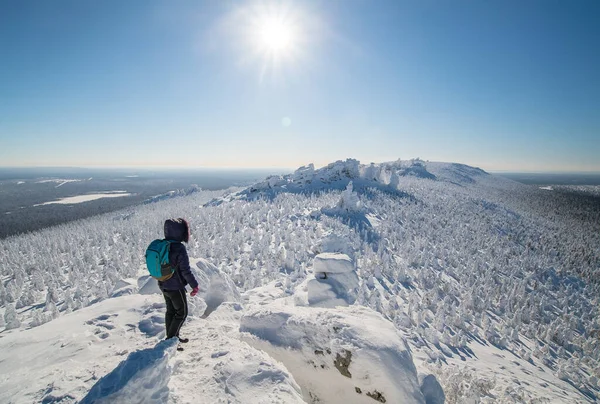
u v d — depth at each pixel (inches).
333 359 179.6
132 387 115.3
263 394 136.0
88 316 218.2
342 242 923.4
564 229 3016.7
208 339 189.5
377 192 2733.8
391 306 848.3
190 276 162.2
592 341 873.5
